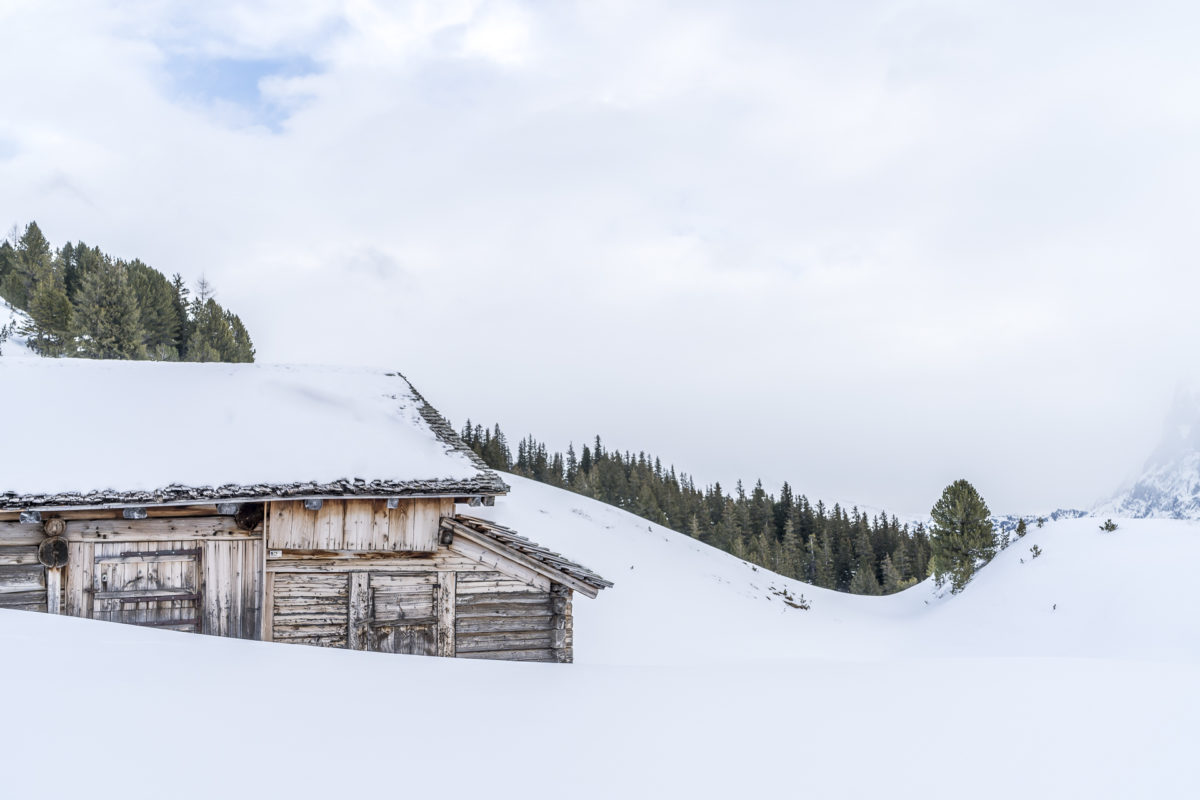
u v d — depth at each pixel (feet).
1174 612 91.50
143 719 18.58
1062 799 16.15
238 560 36.06
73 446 34.09
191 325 282.56
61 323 210.38
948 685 25.27
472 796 16.12
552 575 39.27
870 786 16.97
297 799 15.33
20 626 25.66
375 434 39.81
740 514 337.72
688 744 19.67
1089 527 130.52
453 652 38.34
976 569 143.02
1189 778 17.04
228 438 36.91
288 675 24.22
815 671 28.19
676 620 107.24
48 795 14.38
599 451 407.23
